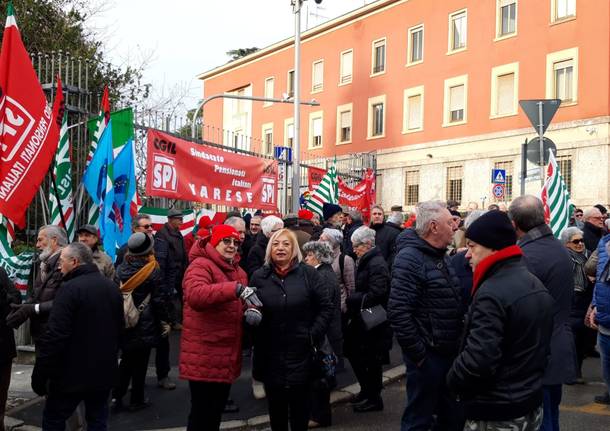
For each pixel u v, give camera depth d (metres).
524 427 3.15
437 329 4.28
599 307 5.62
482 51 24.64
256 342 4.74
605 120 20.62
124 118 8.29
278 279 4.70
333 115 31.75
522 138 23.06
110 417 5.96
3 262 7.08
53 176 7.17
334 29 31.77
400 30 28.20
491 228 3.25
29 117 6.29
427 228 4.36
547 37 22.41
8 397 6.50
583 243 7.62
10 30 6.25
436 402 4.35
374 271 5.96
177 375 7.46
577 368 7.40
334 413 6.18
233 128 39.22
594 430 5.72
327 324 4.70
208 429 4.70
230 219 7.19
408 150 27.58
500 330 3.07
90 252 4.69
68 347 4.45
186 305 4.70
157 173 9.55
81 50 15.26
